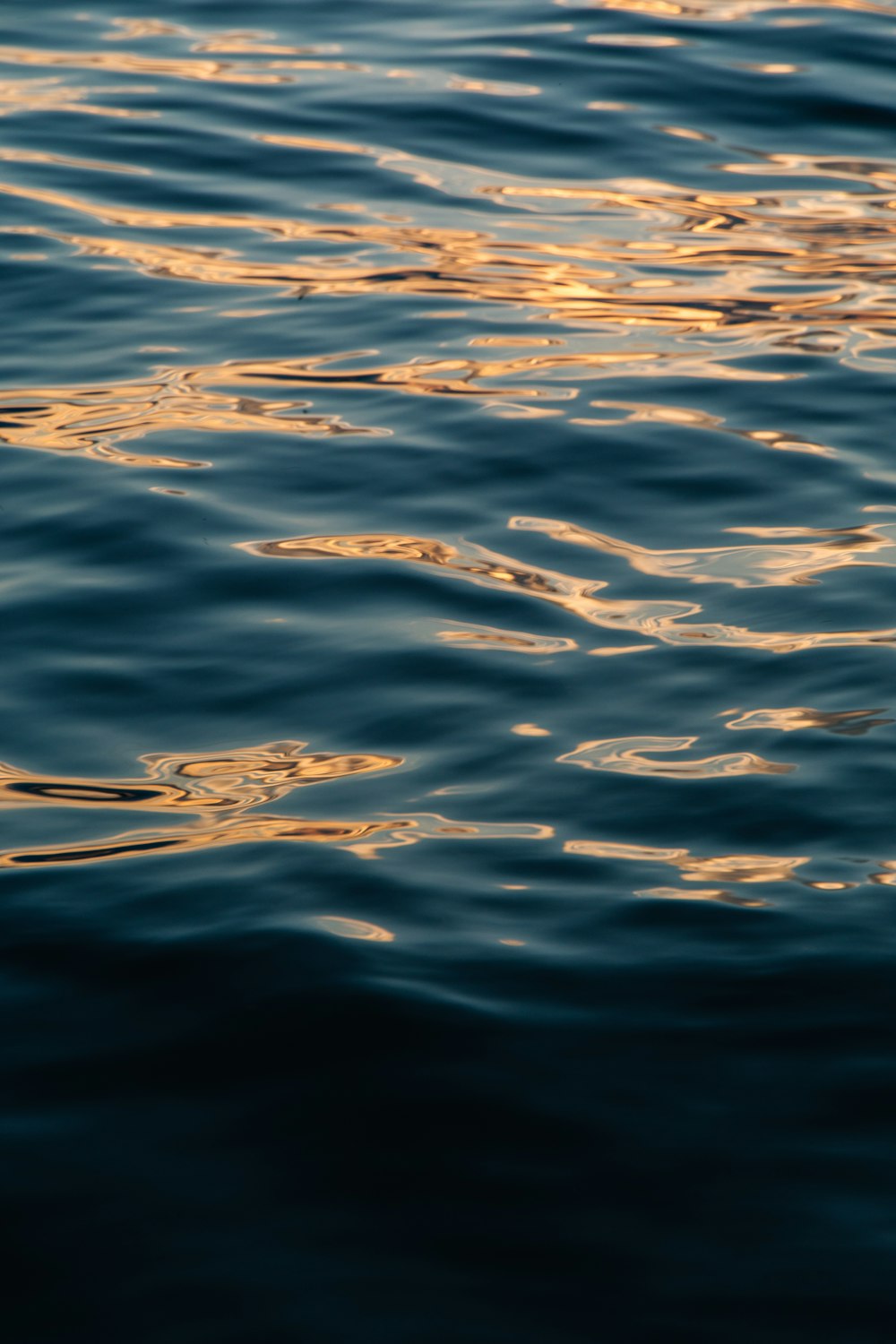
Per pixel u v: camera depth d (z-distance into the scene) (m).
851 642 5.80
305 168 10.70
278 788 5.00
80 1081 3.75
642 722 5.33
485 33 12.99
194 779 5.07
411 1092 3.69
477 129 11.30
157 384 8.00
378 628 5.98
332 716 5.42
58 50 12.60
